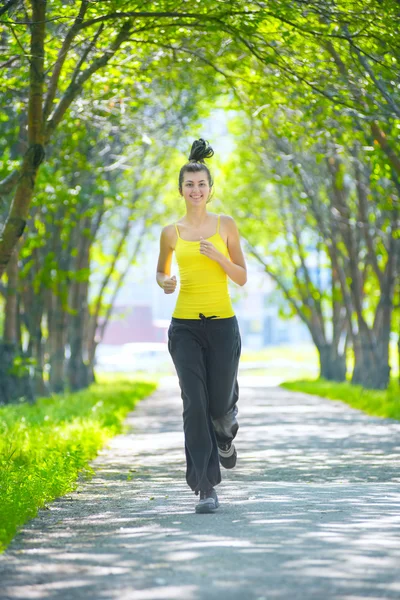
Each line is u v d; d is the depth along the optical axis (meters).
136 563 8.13
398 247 43.72
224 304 10.95
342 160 37.81
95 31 21.42
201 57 22.59
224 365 10.98
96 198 39.28
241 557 8.24
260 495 12.52
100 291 57.75
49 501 12.26
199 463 10.84
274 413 32.34
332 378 59.72
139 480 14.80
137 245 60.41
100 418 25.83
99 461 17.86
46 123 19.30
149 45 22.34
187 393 10.91
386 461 17.50
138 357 131.75
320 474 15.50
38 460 15.68
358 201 41.41
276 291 69.69
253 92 23.67
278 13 18.06
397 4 17.86
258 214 58.66
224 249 11.09
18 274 33.78
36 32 18.14
